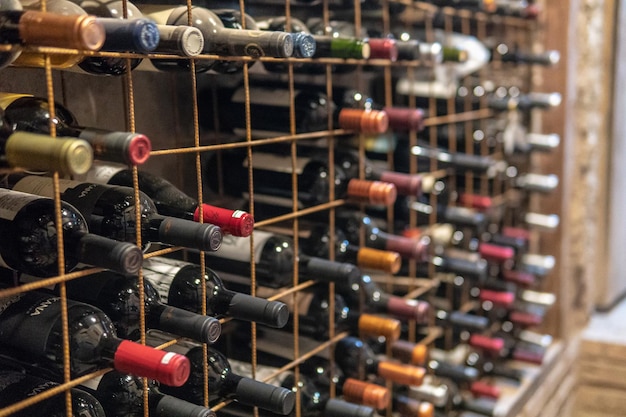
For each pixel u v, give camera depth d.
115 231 0.68
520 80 1.55
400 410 1.08
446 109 1.36
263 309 0.73
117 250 0.58
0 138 0.59
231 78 0.95
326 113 0.93
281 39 0.69
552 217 1.51
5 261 0.64
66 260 0.64
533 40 1.51
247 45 0.70
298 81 1.05
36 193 0.68
